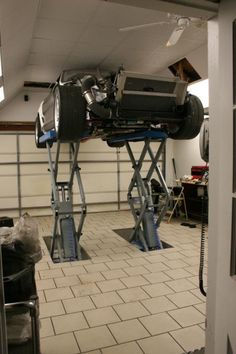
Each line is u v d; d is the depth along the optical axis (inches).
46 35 188.9
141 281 146.6
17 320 72.4
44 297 130.6
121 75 127.6
